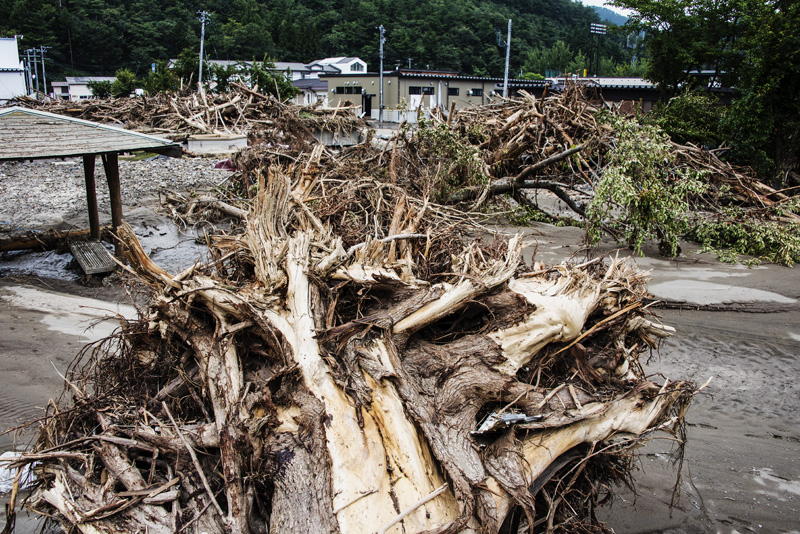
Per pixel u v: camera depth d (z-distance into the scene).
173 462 4.00
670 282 10.20
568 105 13.55
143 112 29.56
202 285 4.53
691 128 17.33
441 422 4.11
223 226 12.85
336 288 4.80
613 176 10.48
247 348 4.53
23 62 60.09
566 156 11.66
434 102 41.06
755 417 6.60
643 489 5.44
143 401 4.51
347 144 17.11
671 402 4.46
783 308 9.28
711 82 23.89
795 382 7.27
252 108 29.02
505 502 3.69
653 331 5.21
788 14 14.55
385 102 43.44
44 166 20.34
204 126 27.05
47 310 8.61
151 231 12.55
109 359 4.97
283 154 12.97
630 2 23.00
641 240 11.03
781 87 14.89
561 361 4.92
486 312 4.94
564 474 4.25
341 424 3.85
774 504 5.24
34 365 6.95
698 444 6.12
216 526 3.57
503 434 4.16
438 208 7.97
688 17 22.30
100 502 3.65
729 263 11.41
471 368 4.44
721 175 13.43
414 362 4.59
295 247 4.84
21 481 4.96
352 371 4.19
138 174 18.62
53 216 13.41
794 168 16.20
